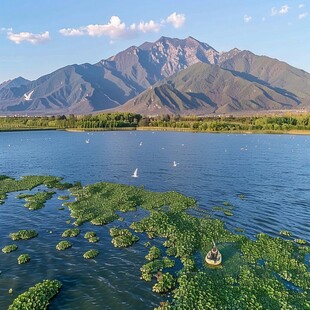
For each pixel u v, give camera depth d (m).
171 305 27.91
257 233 43.59
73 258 36.84
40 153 124.56
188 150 134.00
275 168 91.81
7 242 40.94
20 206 54.84
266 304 27.70
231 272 33.25
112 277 32.88
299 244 40.09
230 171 86.88
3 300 29.02
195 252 38.00
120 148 141.12
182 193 63.34
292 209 53.69
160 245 40.06
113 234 42.78
